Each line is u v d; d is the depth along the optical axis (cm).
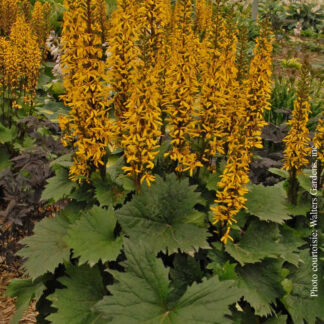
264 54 299
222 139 312
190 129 277
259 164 418
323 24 1599
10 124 506
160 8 273
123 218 271
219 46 275
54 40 668
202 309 211
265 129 501
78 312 241
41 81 681
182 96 263
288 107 575
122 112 271
